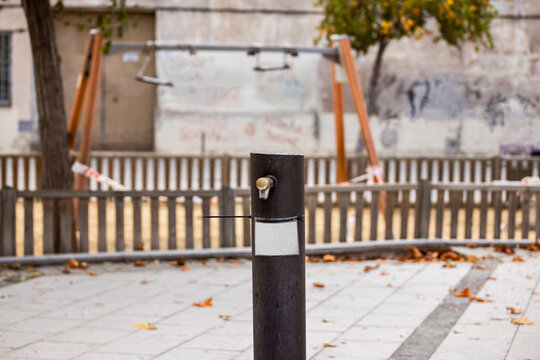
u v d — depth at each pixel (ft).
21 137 87.10
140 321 20.54
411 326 19.94
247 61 87.71
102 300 22.90
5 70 86.63
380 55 70.28
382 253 30.81
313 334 19.29
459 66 88.28
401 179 53.57
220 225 30.04
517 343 18.29
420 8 62.39
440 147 88.79
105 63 88.43
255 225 13.80
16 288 24.40
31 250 28.81
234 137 88.22
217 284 25.09
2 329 19.72
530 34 88.53
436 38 66.85
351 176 48.32
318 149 88.22
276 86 87.97
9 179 59.31
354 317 20.90
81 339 18.85
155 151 87.97
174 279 25.86
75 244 31.65
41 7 32.07
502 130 89.20
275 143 88.48
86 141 38.81
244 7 86.99
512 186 31.45
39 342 18.58
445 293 23.57
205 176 63.16
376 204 31.50
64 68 87.40
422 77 88.02
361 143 86.94
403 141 88.48
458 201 31.65
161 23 86.74
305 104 88.02
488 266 27.63
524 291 23.75
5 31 86.22
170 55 87.15
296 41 87.51
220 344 18.44
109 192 29.19
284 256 13.69
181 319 20.75
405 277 25.96
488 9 85.56
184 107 87.71
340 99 43.60
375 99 87.92
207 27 87.10
